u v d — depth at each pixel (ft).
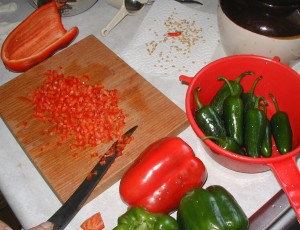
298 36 2.47
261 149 2.40
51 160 2.52
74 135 2.62
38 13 2.97
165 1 3.36
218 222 2.07
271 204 2.37
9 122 2.70
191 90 2.39
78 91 2.80
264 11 2.41
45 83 2.87
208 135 2.38
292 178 2.07
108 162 2.46
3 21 3.32
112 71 2.92
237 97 2.46
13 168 2.57
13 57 2.96
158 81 2.97
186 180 2.32
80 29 3.29
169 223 2.15
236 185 2.47
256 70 2.58
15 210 2.43
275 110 2.67
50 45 2.93
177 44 3.14
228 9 2.53
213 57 3.07
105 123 2.65
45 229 2.15
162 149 2.31
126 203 2.37
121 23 3.30
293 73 2.44
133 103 2.75
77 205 2.28
